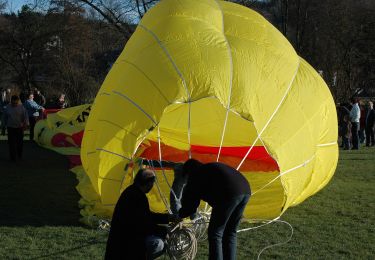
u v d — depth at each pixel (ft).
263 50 25.57
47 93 111.34
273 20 101.30
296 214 26.35
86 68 107.96
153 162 28.99
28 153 46.73
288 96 24.64
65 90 103.14
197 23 25.62
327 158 27.32
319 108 26.30
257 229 23.50
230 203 16.52
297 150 23.40
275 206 26.07
